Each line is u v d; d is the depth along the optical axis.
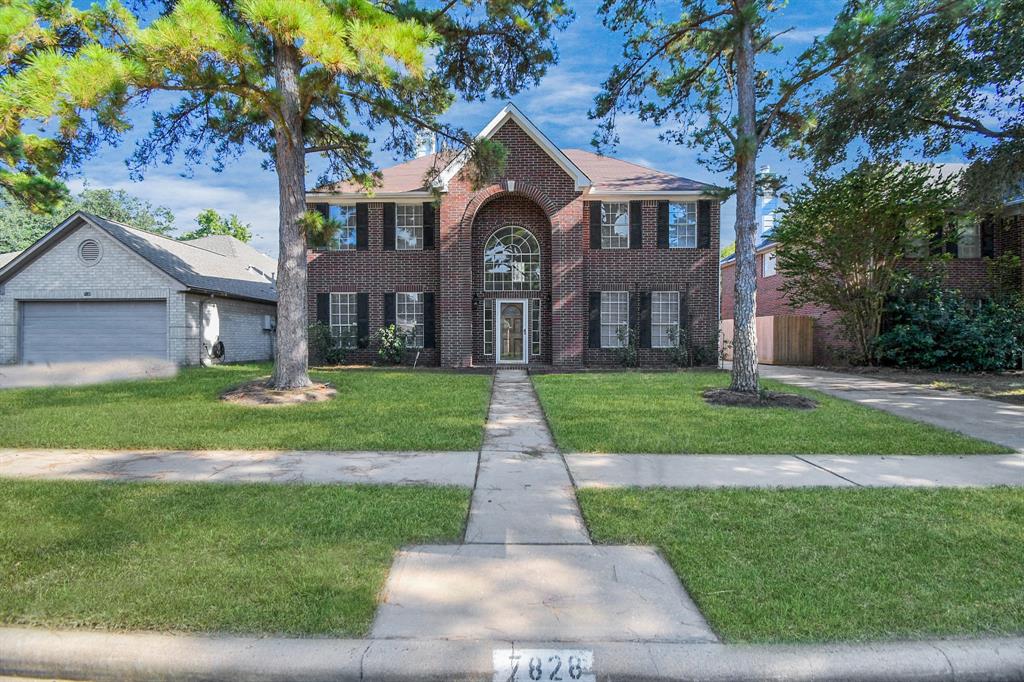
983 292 18.09
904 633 2.88
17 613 2.99
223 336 19.53
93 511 4.52
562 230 16.92
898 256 16.14
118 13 8.47
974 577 3.46
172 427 7.83
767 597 3.21
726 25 10.21
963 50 12.37
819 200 15.74
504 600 3.21
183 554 3.71
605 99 11.98
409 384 12.20
